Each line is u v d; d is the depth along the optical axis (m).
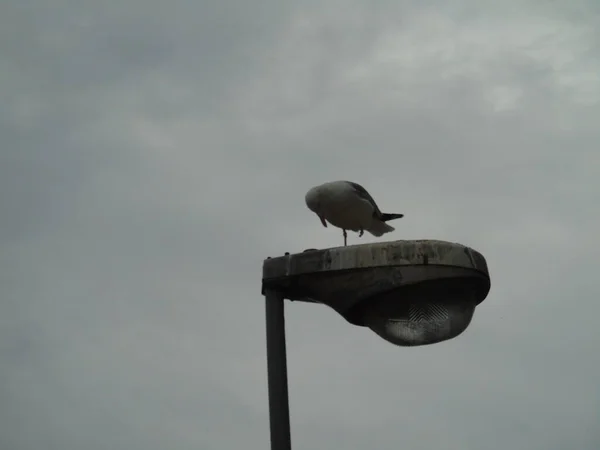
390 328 4.38
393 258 4.22
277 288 4.54
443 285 4.23
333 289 4.38
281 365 4.39
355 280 4.32
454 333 4.31
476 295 4.43
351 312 4.48
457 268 4.19
